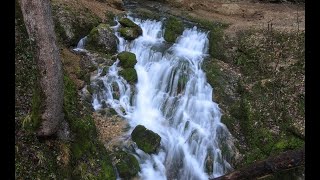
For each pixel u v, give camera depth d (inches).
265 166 245.1
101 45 402.9
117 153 294.4
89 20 420.8
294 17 490.9
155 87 378.3
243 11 522.3
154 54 405.7
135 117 342.0
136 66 395.9
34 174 228.5
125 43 421.7
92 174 263.1
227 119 339.9
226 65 397.4
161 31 448.8
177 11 520.4
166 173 301.6
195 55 414.6
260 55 385.7
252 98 349.4
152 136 312.3
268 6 573.0
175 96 366.9
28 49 295.6
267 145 313.6
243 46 405.4
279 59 371.6
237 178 247.0
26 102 262.5
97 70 370.3
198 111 350.9
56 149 252.1
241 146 323.6
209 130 335.0
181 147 322.0
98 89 349.7
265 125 326.6
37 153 237.1
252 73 376.8
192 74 379.6
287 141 308.3
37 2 226.4
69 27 395.5
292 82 345.1
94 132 300.7
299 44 377.1
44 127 245.0
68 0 430.6
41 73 237.3
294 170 293.0
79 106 314.2
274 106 334.6
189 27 459.2
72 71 348.8
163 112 354.9
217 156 317.1
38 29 230.2
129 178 284.0
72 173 252.1
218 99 358.0
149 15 483.2
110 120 329.1
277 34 401.4
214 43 422.0
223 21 473.4
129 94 360.5
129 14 479.8
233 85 369.1
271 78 358.3
